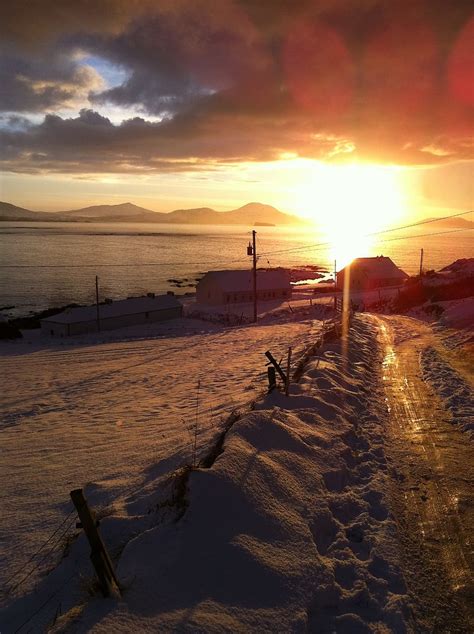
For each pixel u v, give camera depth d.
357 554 5.40
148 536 4.86
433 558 5.38
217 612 4.03
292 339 25.89
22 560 5.24
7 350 34.94
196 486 5.43
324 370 12.70
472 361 16.80
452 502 6.66
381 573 5.04
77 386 18.19
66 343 38.66
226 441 6.82
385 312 45.56
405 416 10.70
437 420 10.36
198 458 6.97
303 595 4.46
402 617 4.36
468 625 4.38
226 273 73.19
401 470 7.74
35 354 30.61
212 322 52.78
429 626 4.35
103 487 6.88
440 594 4.79
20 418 13.52
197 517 5.08
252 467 6.12
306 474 6.72
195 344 29.09
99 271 127.25
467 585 4.93
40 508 6.59
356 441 8.89
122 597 4.05
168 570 4.42
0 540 5.77
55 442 10.12
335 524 5.89
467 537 5.80
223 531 4.99
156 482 6.50
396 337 23.78
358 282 81.06
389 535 5.71
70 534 5.64
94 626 3.68
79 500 4.07
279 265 151.12
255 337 29.20
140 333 45.41
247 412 8.49
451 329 25.52
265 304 67.50
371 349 19.53
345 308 46.56
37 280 109.56
